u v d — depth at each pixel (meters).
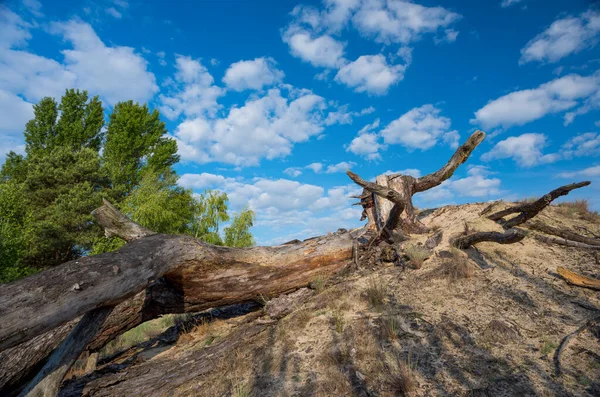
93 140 35.53
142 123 32.59
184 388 4.26
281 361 4.26
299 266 6.57
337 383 3.60
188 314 7.78
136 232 5.54
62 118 33.97
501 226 7.38
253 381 3.98
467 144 8.72
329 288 6.25
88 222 25.30
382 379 3.57
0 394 4.11
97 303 3.68
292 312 5.61
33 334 3.09
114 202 25.75
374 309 5.08
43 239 22.62
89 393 4.23
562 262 5.82
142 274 4.33
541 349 3.80
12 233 16.56
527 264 5.86
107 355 6.39
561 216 8.28
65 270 3.54
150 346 6.29
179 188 28.48
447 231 7.62
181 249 5.15
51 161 26.75
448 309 4.80
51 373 3.59
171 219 22.73
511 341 3.99
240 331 5.25
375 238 7.71
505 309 4.64
